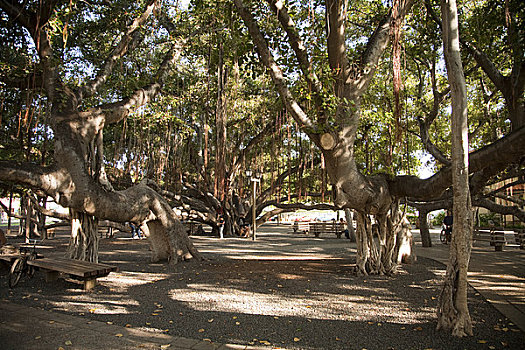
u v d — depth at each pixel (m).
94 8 10.19
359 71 7.60
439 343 4.16
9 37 8.87
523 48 8.29
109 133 19.08
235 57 8.26
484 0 10.85
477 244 17.31
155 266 9.72
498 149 5.78
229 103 12.09
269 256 12.06
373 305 5.79
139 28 10.31
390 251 8.79
